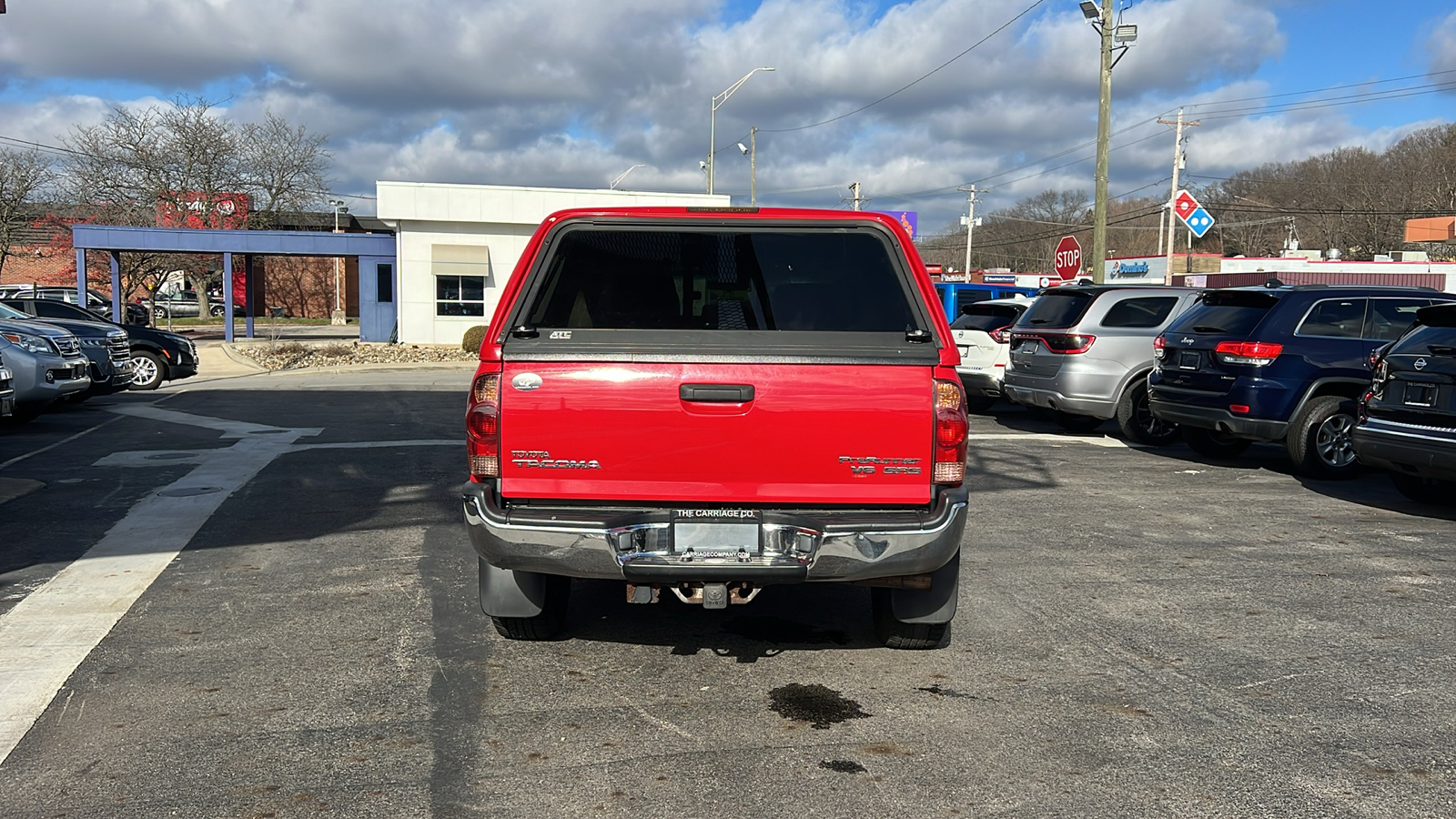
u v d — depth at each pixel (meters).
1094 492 8.83
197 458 10.25
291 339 36.19
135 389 18.11
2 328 12.77
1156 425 11.66
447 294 33.09
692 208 4.49
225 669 4.57
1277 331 9.54
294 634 5.04
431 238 32.75
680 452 4.05
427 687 4.38
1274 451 11.38
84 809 3.31
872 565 4.05
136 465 9.81
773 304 4.45
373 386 19.31
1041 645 4.96
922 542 4.04
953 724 4.02
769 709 4.17
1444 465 7.53
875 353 4.04
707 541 4.04
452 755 3.72
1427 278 38.84
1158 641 5.04
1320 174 68.19
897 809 3.33
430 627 5.17
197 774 3.56
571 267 4.50
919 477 4.08
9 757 3.69
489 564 4.66
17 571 6.12
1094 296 11.80
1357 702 4.27
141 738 3.85
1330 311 9.68
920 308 4.34
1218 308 10.13
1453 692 4.39
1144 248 82.06
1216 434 10.83
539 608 4.69
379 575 6.09
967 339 14.41
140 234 32.28
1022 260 83.94
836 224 4.45
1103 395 11.60
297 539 6.96
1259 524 7.62
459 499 8.30
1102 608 5.56
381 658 4.73
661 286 4.50
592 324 4.48
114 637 4.98
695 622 5.32
